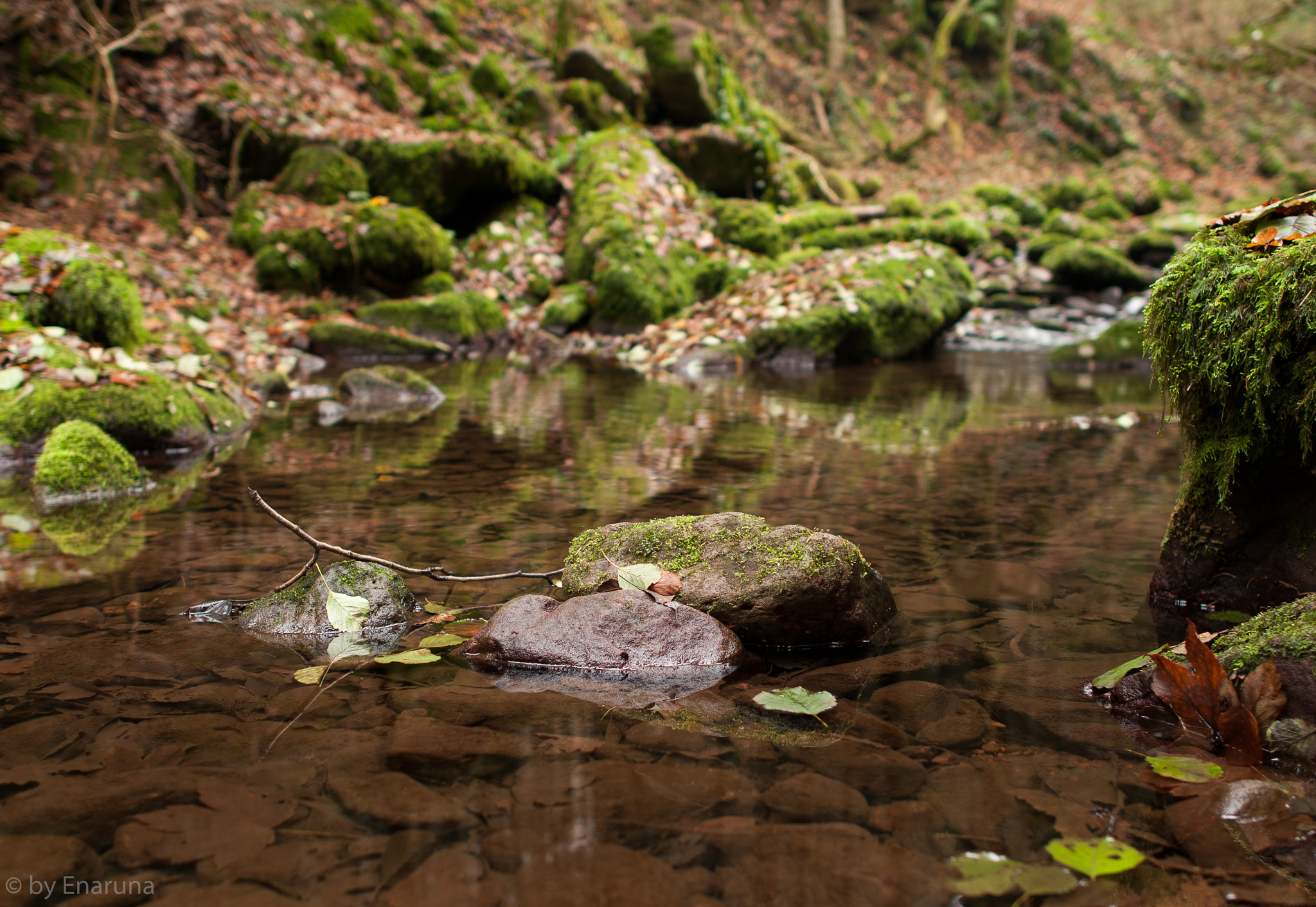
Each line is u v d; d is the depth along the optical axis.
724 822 1.27
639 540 2.29
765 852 1.19
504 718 1.63
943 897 1.10
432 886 1.12
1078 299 13.39
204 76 10.92
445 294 10.01
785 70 21.14
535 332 10.37
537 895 1.10
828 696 1.71
